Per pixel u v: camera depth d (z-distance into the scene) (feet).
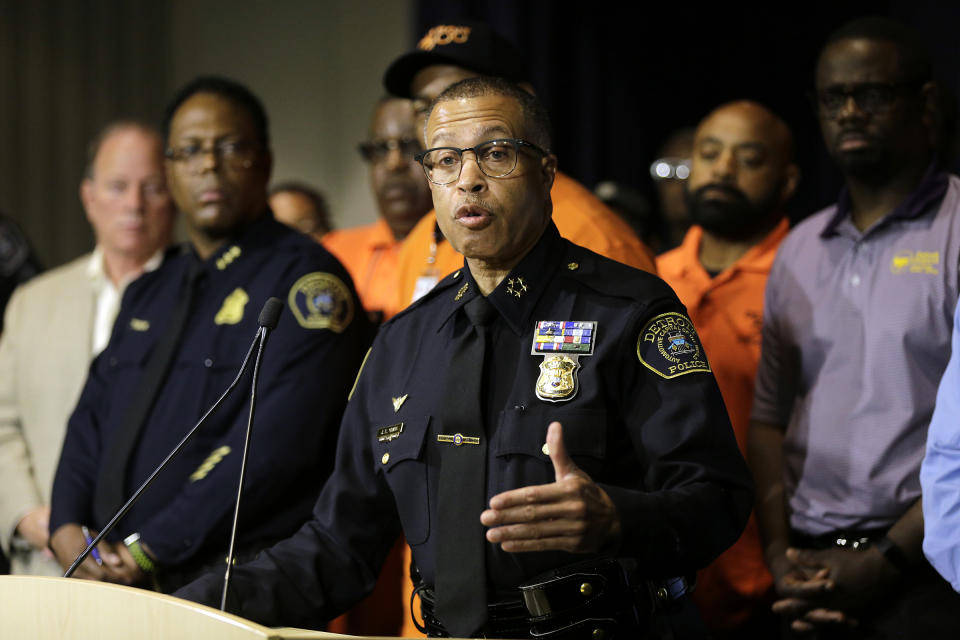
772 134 34.78
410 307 21.54
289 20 66.64
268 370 27.43
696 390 18.22
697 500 17.37
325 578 20.29
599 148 55.93
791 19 54.70
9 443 35.83
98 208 37.96
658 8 56.59
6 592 16.97
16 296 38.58
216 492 26.25
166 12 67.82
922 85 27.07
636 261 25.54
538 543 16.24
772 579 29.73
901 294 25.98
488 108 19.39
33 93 62.49
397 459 19.57
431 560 19.24
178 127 30.32
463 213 19.19
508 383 19.19
